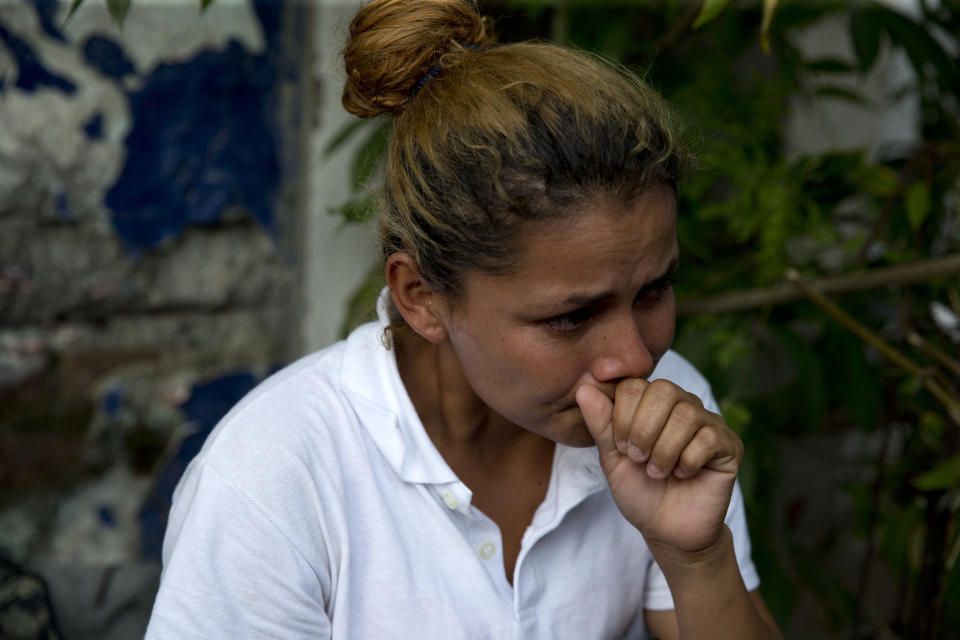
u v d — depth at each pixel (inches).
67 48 69.2
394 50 34.6
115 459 75.7
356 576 37.5
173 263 75.2
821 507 96.3
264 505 35.3
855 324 58.8
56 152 70.2
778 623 65.8
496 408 35.5
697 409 33.7
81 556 75.3
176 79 72.2
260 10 73.4
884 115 94.0
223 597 34.9
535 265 31.1
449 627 37.9
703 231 67.9
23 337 72.1
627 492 35.4
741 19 66.3
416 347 39.5
